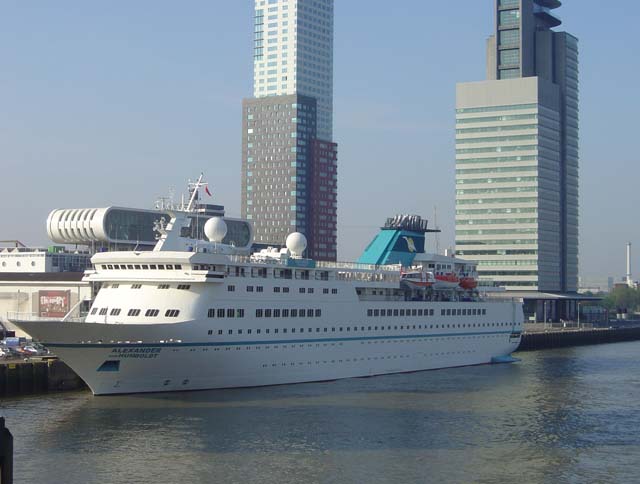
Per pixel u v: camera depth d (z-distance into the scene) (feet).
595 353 442.91
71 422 205.16
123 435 192.75
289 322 264.31
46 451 179.32
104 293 249.34
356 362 288.51
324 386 267.18
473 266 367.04
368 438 194.18
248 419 211.20
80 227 514.27
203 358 241.96
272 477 163.12
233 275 251.60
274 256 271.49
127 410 218.79
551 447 188.44
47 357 269.85
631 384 288.30
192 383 244.22
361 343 289.94
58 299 387.34
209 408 223.30
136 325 227.40
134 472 165.37
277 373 261.85
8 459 103.96
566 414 226.58
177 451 179.93
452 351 332.39
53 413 215.72
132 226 522.06
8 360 262.26
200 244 259.19
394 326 303.68
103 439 189.06
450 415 222.69
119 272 246.88
